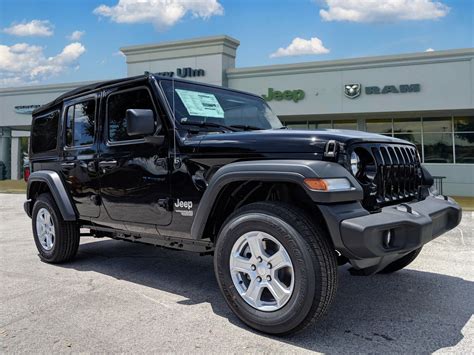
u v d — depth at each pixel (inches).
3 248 234.7
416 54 567.2
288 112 634.8
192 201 134.5
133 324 123.7
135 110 132.8
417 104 571.5
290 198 123.6
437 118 628.4
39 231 203.0
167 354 104.9
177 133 139.7
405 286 160.1
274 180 111.3
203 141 133.1
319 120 687.1
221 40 659.4
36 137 217.6
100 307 137.9
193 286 161.9
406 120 644.1
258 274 116.5
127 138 158.1
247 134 126.4
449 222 142.3
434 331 118.7
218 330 119.3
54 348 108.4
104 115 169.3
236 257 121.0
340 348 107.9
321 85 615.8
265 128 171.9
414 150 150.4
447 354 104.7
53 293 152.3
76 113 185.6
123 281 168.6
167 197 141.9
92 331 118.7
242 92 180.4
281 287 112.1
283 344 110.1
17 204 497.4
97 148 169.9
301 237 108.0
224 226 123.7
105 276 175.8
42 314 131.6
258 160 119.3
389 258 118.7
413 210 122.5
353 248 104.1
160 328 120.7
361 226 102.9
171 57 692.1
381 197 122.8
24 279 170.7
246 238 118.9
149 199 148.1
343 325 122.8
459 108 552.7
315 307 106.4
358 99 598.2
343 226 104.3
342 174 109.7
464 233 273.1
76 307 137.8
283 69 633.6
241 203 133.6
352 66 598.5
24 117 882.1
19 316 130.1
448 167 623.2
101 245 241.4
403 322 125.2
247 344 110.1
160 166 143.6
